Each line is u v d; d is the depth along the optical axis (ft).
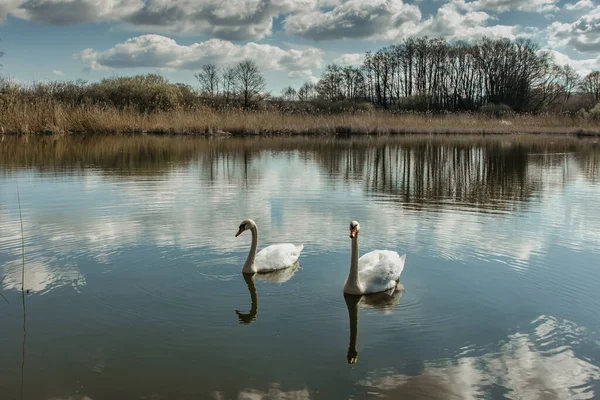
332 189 52.60
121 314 22.34
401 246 32.37
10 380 17.39
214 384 17.21
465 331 21.12
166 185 53.62
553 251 31.48
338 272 27.99
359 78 285.84
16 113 124.88
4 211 40.50
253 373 17.89
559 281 26.61
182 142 112.47
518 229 36.47
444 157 88.89
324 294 24.97
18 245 31.50
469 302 24.02
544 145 120.37
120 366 18.28
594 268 28.43
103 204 43.37
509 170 71.87
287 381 17.42
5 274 26.78
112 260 29.01
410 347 19.83
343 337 20.56
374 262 27.25
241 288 25.57
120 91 171.94
